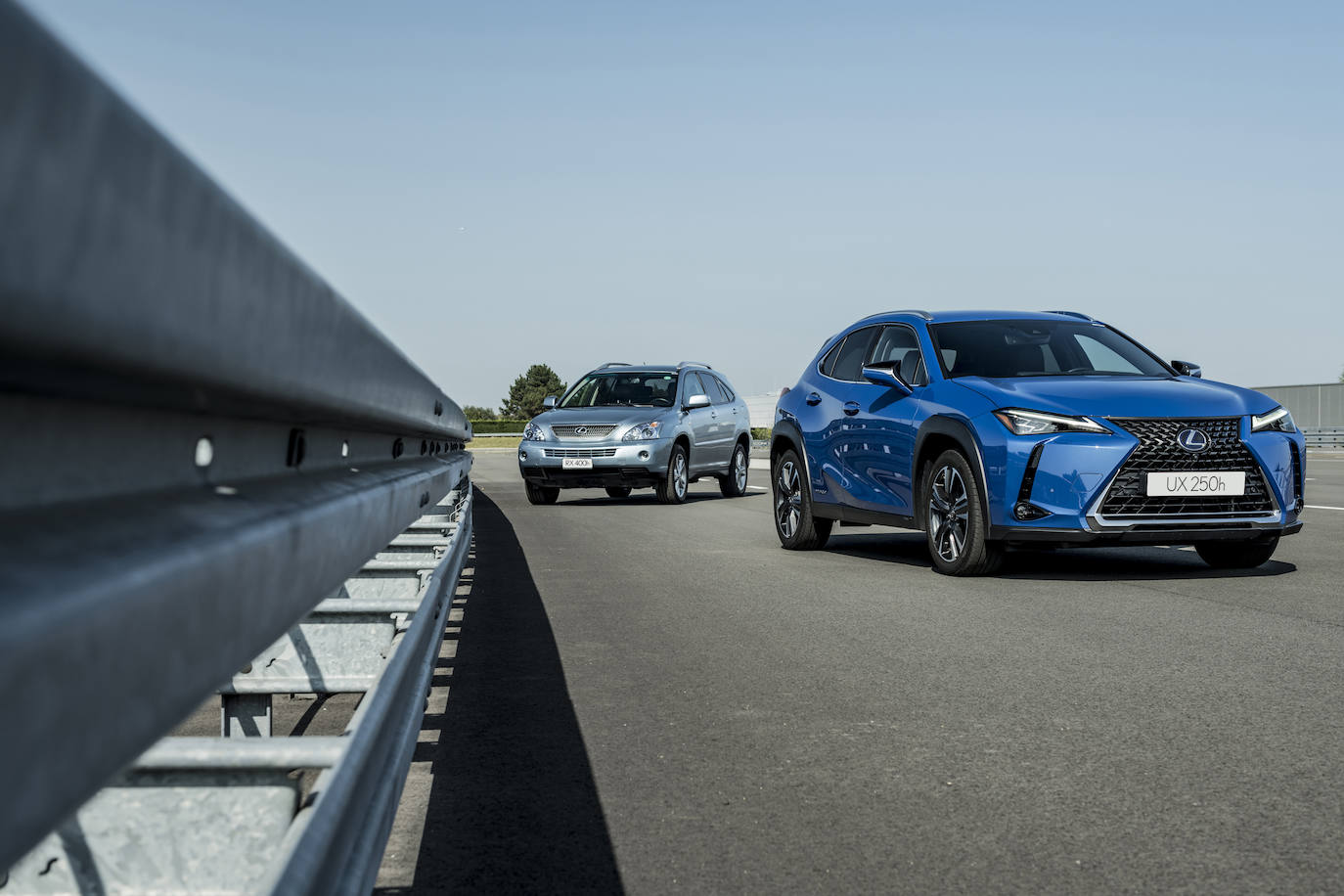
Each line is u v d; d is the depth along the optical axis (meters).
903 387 7.66
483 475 24.59
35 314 0.65
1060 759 3.28
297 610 1.46
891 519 7.82
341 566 1.80
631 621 5.64
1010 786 3.03
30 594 0.69
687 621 5.63
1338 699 3.97
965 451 6.95
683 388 15.13
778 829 2.71
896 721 3.71
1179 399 6.78
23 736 0.66
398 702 2.19
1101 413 6.63
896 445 7.66
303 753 1.61
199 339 0.93
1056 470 6.57
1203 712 3.81
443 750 3.38
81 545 0.81
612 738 3.52
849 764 3.24
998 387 7.05
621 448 13.98
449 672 4.47
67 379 0.77
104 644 0.77
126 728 0.83
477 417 173.50
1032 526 6.64
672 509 13.70
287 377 1.27
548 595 6.54
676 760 3.29
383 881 2.38
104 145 0.68
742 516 12.41
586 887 2.35
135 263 0.76
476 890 2.34
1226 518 6.62
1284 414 6.89
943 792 2.98
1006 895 2.31
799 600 6.31
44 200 0.62
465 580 7.16
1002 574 7.31
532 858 2.52
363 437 2.46
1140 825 2.73
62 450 0.85
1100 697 4.02
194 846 1.65
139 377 0.86
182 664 0.95
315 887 1.22
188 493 1.15
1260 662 4.59
